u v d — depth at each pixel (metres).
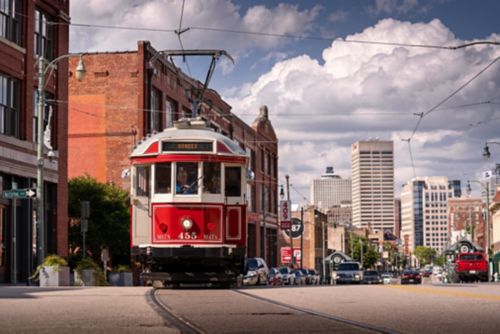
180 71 57.66
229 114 66.94
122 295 18.64
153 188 22.44
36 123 37.25
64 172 39.41
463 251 57.75
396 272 179.00
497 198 100.38
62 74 39.41
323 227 110.69
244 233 22.88
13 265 34.31
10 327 10.98
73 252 45.78
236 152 22.94
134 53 50.66
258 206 79.56
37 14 37.75
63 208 39.16
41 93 31.86
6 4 34.88
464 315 12.71
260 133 82.69
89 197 45.78
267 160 86.25
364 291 20.53
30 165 36.00
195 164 22.45
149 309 14.11
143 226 22.59
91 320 12.00
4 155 33.72
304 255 114.00
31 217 35.84
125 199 46.66
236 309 14.21
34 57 36.84
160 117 53.50
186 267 23.25
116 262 47.56
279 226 86.88
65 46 39.78
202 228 22.23
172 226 22.19
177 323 11.50
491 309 13.95
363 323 11.44
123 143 50.34
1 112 34.38
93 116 50.88
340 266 58.00
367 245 151.75
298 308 14.39
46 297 17.75
